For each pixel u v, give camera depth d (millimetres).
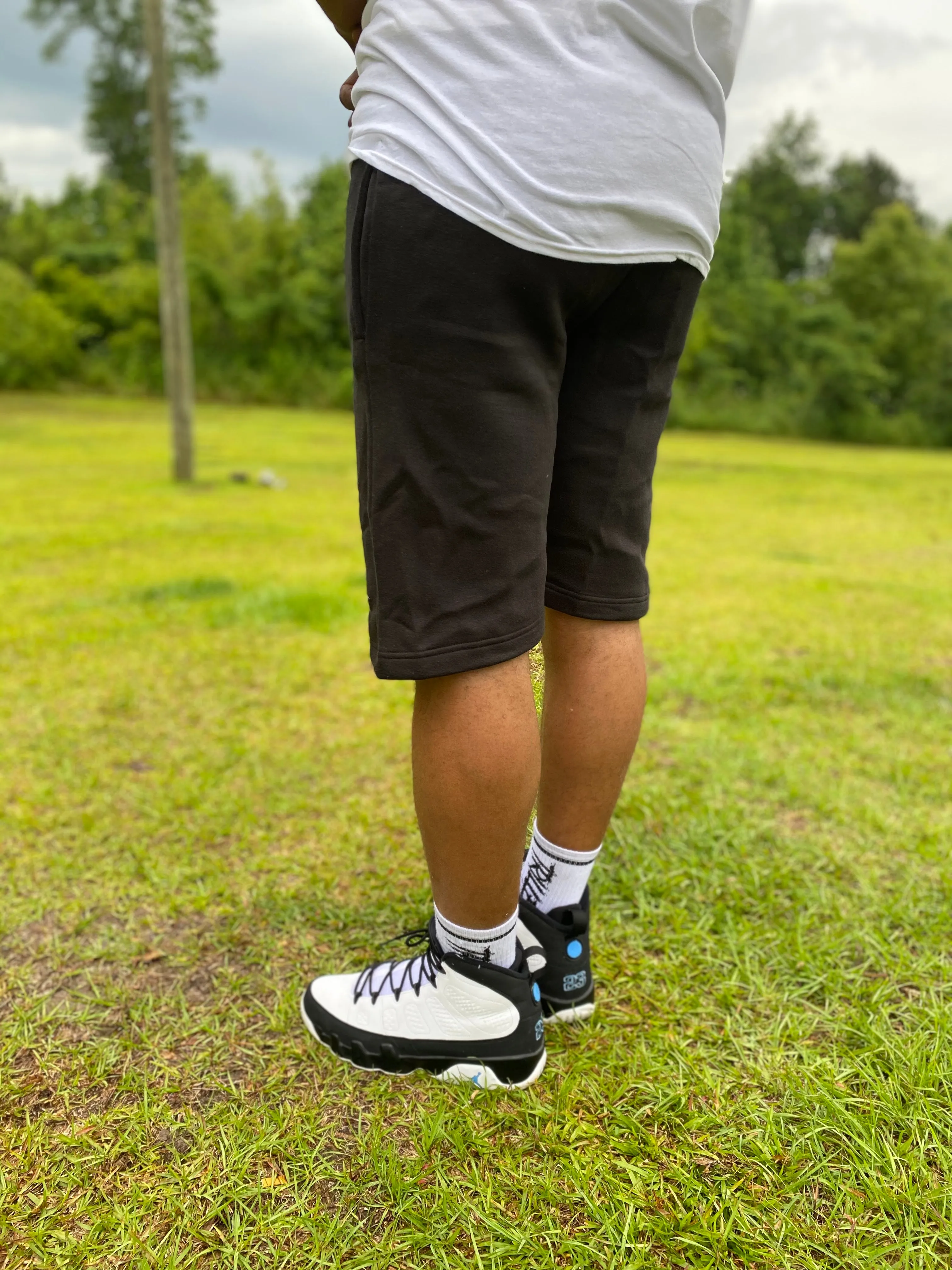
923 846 1701
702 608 3975
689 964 1340
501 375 858
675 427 23812
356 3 988
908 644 3363
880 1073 1105
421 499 875
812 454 17328
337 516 6539
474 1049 1075
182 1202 933
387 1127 1033
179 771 2104
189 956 1369
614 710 1065
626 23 867
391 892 1540
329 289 24672
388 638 905
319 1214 917
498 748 920
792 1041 1172
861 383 24000
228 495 7602
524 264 844
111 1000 1262
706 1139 1006
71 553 4875
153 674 2857
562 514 1006
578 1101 1069
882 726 2473
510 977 1053
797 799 1939
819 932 1429
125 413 18875
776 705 2652
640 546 1060
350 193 912
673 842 1724
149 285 23844
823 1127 1021
